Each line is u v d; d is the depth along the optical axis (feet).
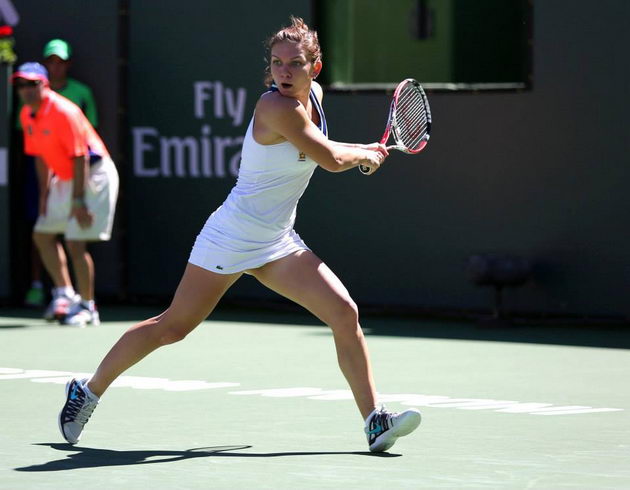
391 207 99.40
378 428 47.44
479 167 96.53
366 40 103.96
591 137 92.89
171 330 48.80
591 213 93.15
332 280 48.08
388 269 99.81
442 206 97.81
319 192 101.55
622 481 42.55
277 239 48.16
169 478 43.01
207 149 105.81
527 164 94.94
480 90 96.22
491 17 102.17
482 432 52.65
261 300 105.91
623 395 63.57
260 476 43.32
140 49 107.14
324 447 49.11
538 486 41.68
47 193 94.17
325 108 100.73
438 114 97.76
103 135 107.86
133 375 70.59
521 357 78.74
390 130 52.65
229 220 47.83
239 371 72.18
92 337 88.43
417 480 42.63
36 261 107.55
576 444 49.75
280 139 46.75
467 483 42.16
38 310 107.14
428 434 52.16
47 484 42.04
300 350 81.71
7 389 65.10
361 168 50.14
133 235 108.68
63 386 66.18
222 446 49.34
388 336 89.51
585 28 92.73
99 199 93.30
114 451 48.24
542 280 94.79
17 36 109.50
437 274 98.27
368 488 41.37
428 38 103.14
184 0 105.70
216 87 105.09
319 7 102.32
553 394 63.82
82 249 93.97
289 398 62.13
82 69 108.27
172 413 57.72
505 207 95.76
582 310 93.76
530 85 94.73
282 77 46.09
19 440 50.78
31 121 91.09
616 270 92.53
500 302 94.32
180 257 107.34
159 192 107.55
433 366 74.54
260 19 103.35
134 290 109.09
